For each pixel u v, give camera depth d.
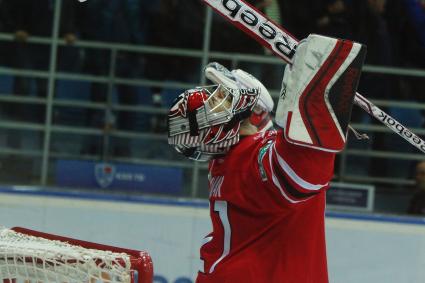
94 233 12.10
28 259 5.44
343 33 13.06
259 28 4.83
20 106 12.87
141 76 12.93
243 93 5.23
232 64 12.92
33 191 12.10
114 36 12.88
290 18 13.19
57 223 12.12
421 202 12.37
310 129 4.36
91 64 12.91
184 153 5.36
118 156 12.79
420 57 12.99
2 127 12.82
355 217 12.02
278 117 4.52
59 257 5.27
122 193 12.44
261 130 5.64
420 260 12.02
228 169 5.14
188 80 12.95
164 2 12.87
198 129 5.14
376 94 13.03
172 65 12.95
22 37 12.90
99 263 5.15
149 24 12.88
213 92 5.22
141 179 12.55
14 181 12.66
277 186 4.74
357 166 12.73
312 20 13.18
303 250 5.15
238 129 5.18
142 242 12.07
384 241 12.02
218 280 5.16
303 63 4.37
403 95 13.01
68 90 12.91
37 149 12.80
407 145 12.73
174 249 12.04
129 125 12.89
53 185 12.65
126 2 12.84
